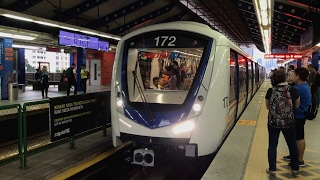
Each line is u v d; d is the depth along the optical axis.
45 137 6.36
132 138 5.16
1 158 4.80
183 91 5.25
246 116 8.61
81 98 6.31
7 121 6.62
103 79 25.97
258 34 25.77
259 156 4.90
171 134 4.91
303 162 4.62
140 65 5.63
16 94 12.73
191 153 4.94
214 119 5.05
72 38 15.15
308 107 4.47
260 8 9.86
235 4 15.78
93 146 6.59
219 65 5.20
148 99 5.31
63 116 5.73
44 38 14.64
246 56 9.91
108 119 7.57
